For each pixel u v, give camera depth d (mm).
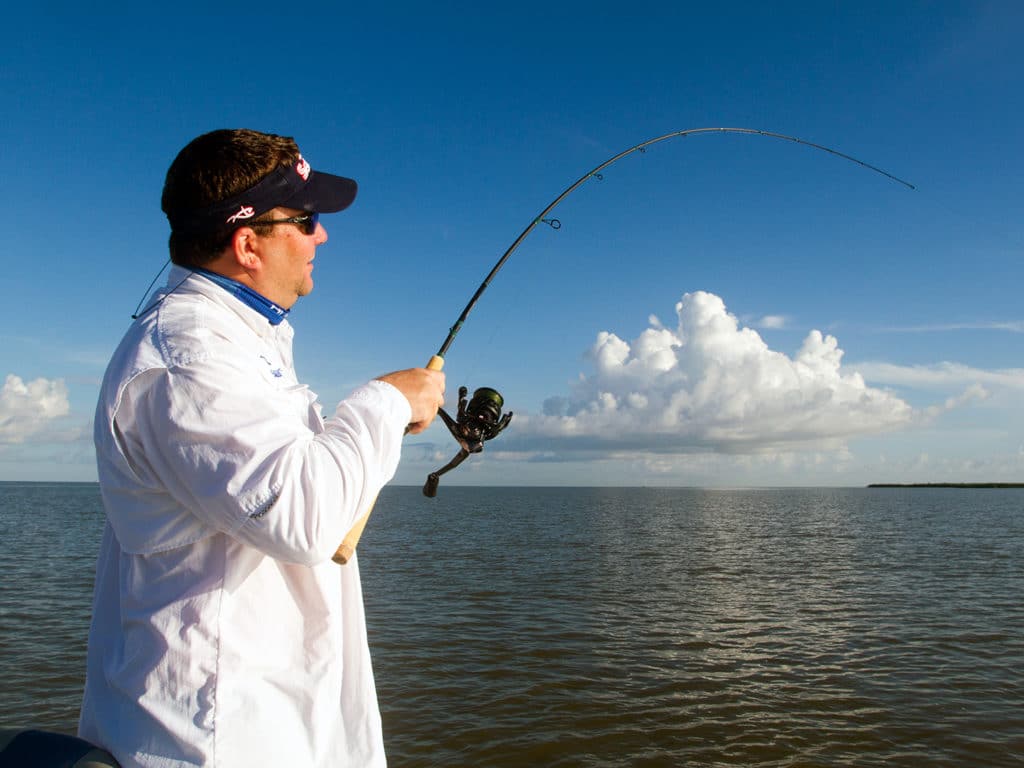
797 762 7016
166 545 1170
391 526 38062
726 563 21875
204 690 1147
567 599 15148
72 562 20594
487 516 49750
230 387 1139
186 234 1288
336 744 1311
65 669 9648
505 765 6930
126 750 1155
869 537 32219
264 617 1210
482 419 2068
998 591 16672
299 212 1353
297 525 1089
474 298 2316
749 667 10109
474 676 9578
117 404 1154
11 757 1156
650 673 9797
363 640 1414
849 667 10125
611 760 7055
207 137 1307
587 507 69312
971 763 6988
